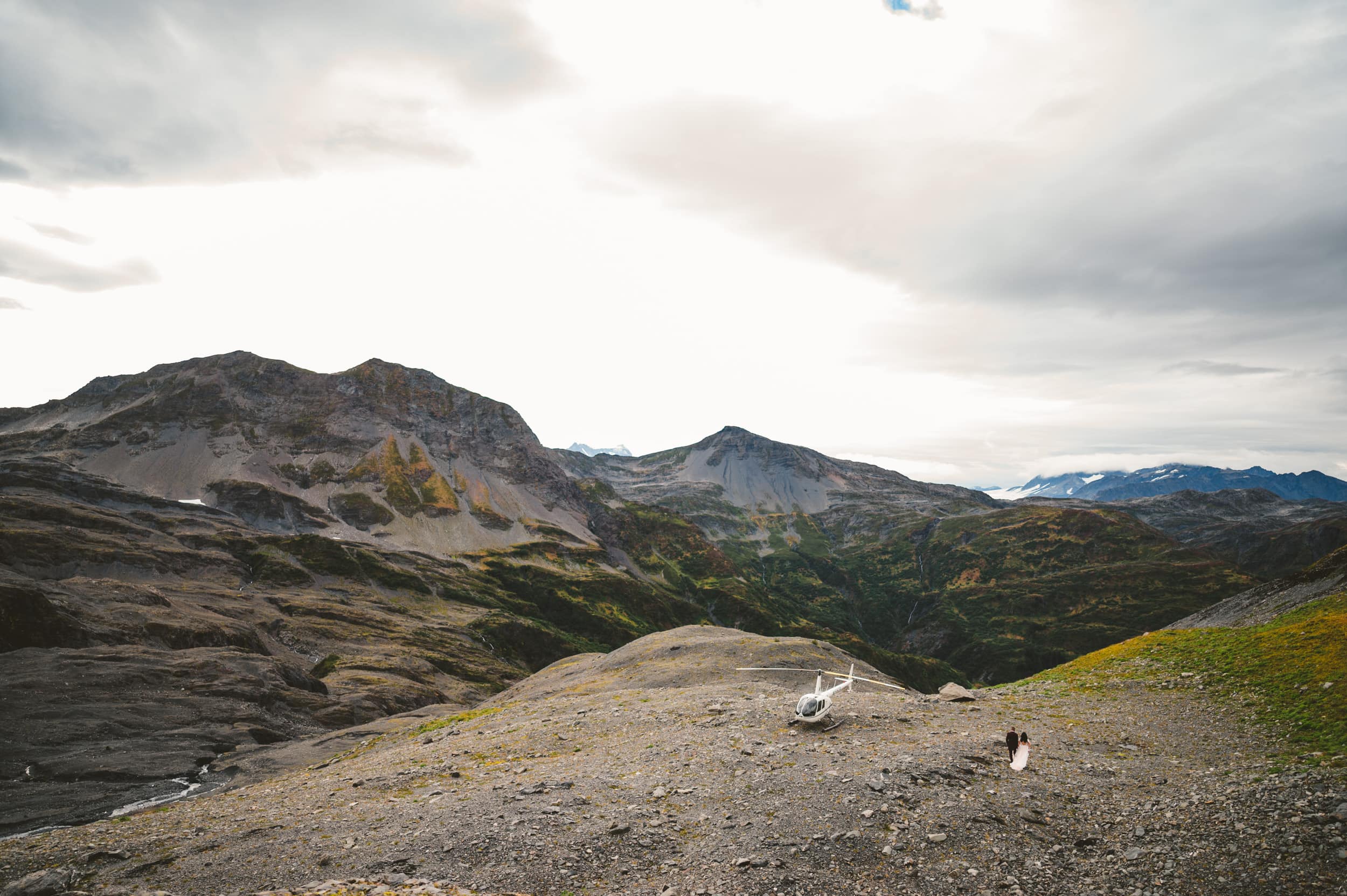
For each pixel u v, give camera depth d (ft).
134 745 276.00
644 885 72.13
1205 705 113.60
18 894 70.33
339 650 547.49
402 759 139.33
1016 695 139.03
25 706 293.43
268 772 252.21
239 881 76.02
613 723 144.56
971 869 70.28
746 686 185.88
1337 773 74.90
